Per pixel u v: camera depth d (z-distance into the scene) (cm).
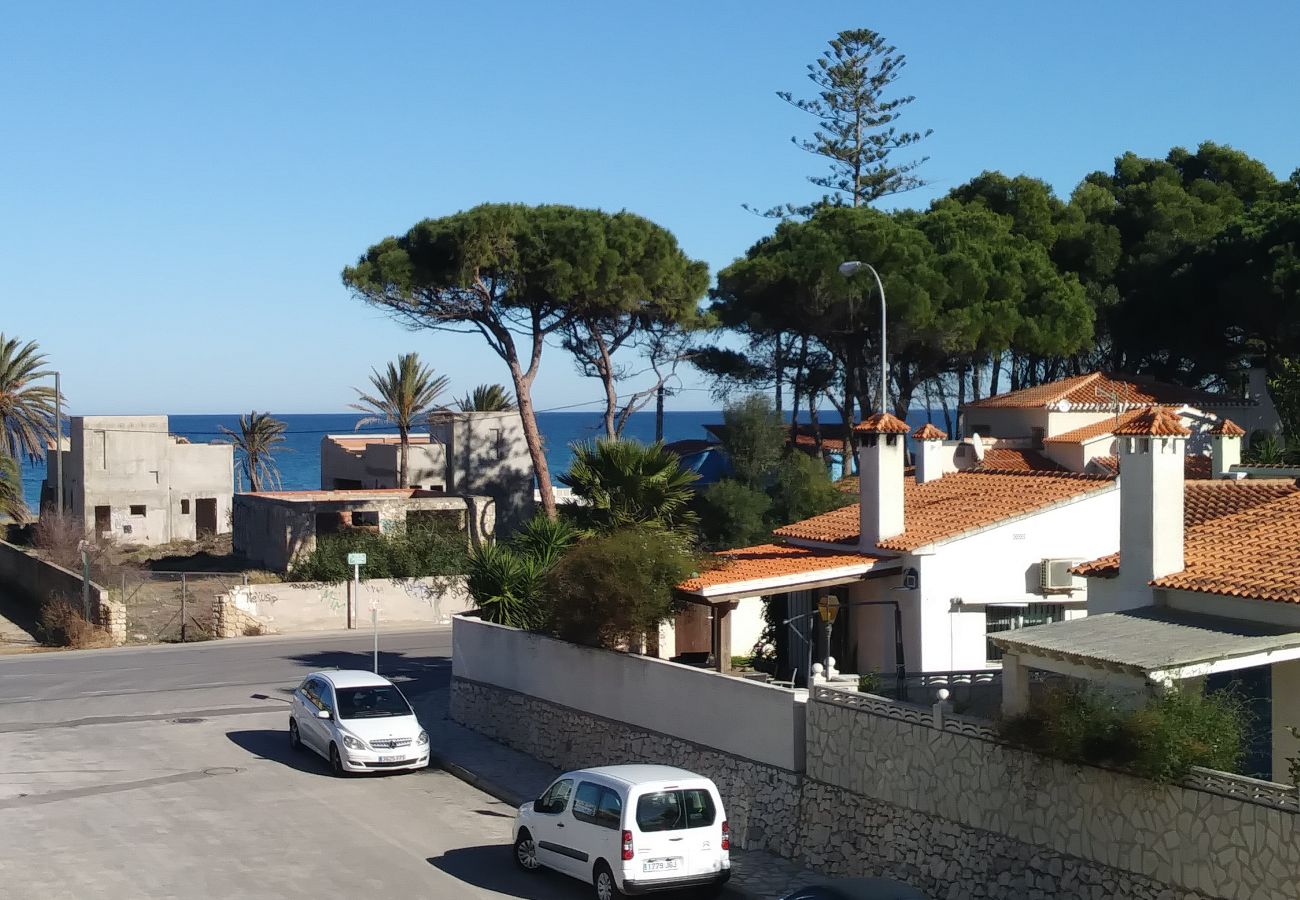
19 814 2161
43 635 4278
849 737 1795
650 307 4809
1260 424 4825
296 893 1759
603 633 2389
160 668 3650
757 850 1927
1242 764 1446
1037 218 6000
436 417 6362
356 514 5706
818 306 5003
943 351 5197
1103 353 6131
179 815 2175
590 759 2403
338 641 4200
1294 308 4588
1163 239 5762
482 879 1841
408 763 2492
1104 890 1426
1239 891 1285
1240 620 1641
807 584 2362
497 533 5991
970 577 2381
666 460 2784
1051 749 1463
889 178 6962
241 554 5609
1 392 6372
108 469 6675
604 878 1697
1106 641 1557
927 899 1488
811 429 6525
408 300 4488
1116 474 2600
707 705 2081
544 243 4541
